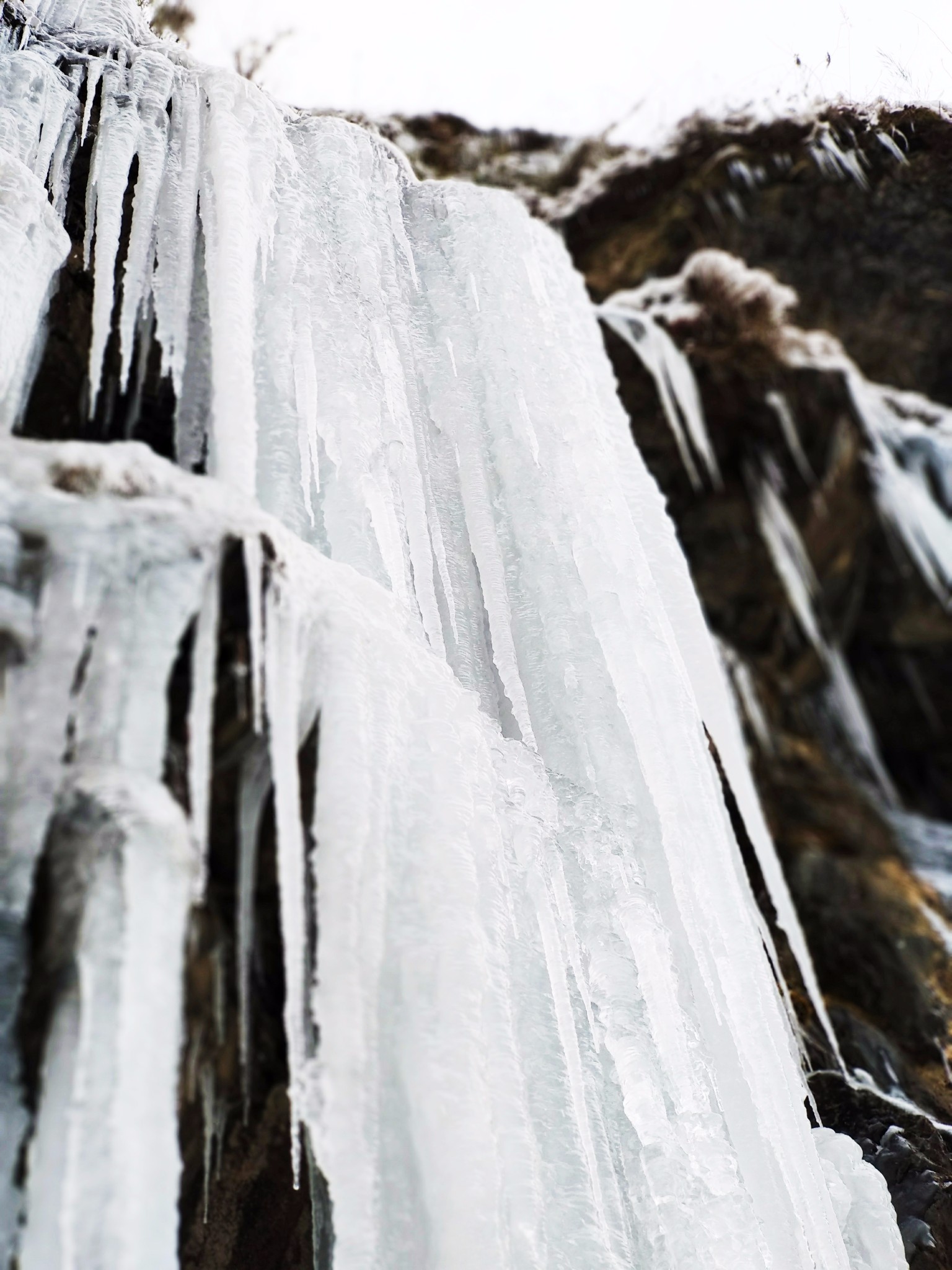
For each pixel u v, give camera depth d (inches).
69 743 89.2
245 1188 117.3
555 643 150.4
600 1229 104.2
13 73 151.9
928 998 225.3
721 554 361.1
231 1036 107.5
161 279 142.9
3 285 125.5
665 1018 126.8
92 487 98.3
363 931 98.4
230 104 158.9
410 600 137.3
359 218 169.5
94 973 82.1
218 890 103.0
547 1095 108.9
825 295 308.3
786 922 187.0
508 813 123.3
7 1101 84.1
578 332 197.5
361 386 148.7
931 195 249.3
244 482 125.0
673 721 154.2
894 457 357.7
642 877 139.0
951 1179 160.4
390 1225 93.9
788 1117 136.8
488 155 277.3
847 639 394.6
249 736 103.8
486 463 164.6
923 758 408.5
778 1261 122.6
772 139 248.8
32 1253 77.2
